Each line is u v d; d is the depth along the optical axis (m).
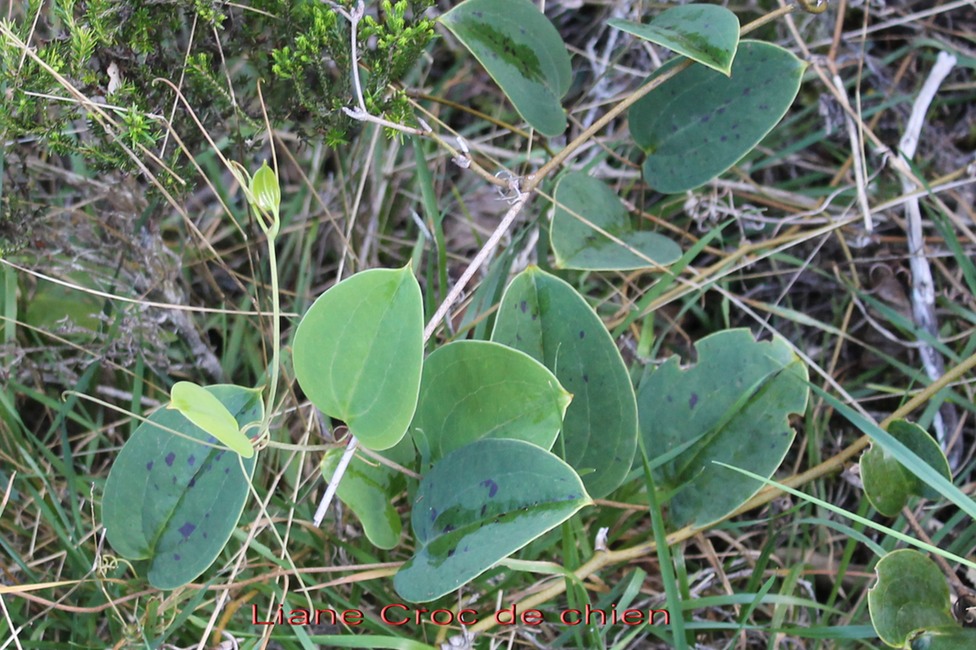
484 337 0.76
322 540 0.72
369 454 0.66
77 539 0.71
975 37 0.84
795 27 0.84
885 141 0.86
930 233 0.83
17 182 0.72
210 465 0.65
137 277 0.76
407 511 0.73
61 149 0.67
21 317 0.77
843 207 0.83
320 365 0.60
